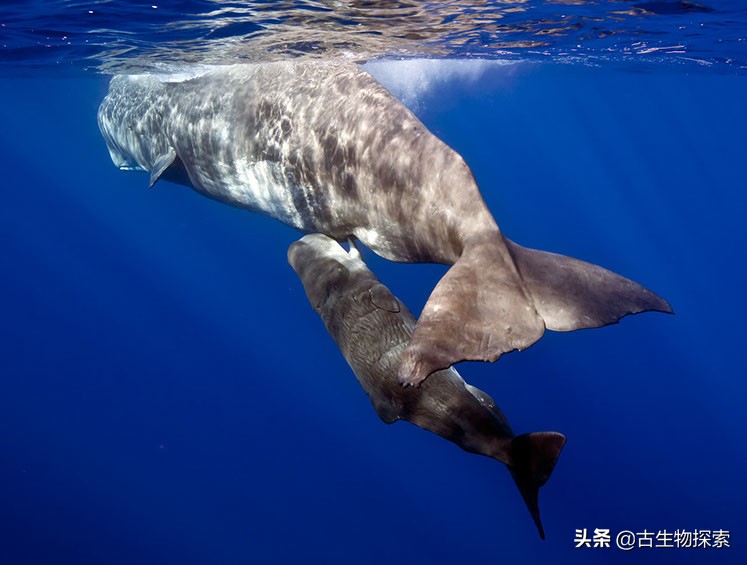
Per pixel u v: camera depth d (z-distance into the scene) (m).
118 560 17.41
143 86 9.85
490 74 19.31
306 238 6.48
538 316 4.38
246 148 7.38
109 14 9.79
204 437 22.20
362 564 17.00
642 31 12.26
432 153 5.40
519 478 4.62
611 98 37.53
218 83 7.95
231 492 19.75
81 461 21.52
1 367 28.22
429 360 3.81
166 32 10.60
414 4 9.05
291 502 19.27
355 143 6.05
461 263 4.69
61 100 27.44
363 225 6.26
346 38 11.03
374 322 5.29
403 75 16.53
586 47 14.36
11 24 10.69
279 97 6.97
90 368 27.44
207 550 17.55
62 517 19.22
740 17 11.00
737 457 18.92
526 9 9.97
